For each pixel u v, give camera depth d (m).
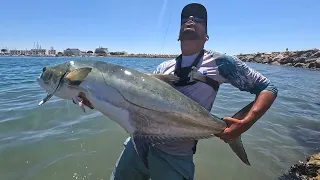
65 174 1.88
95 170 1.95
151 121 1.21
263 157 2.27
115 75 1.23
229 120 1.15
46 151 2.19
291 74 11.51
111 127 2.77
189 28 1.23
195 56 1.25
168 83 1.25
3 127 2.70
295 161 2.23
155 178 1.24
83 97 1.26
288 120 3.35
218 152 2.31
